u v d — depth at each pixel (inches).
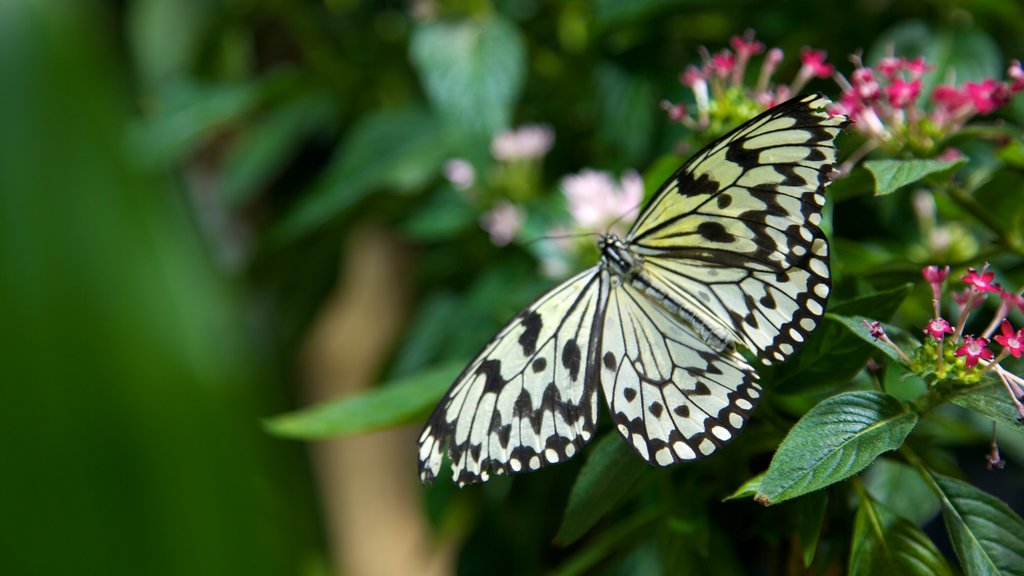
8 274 34.5
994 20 35.3
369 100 39.7
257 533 35.3
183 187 38.8
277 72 40.5
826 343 29.6
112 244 35.2
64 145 35.2
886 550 29.3
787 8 35.4
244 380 36.0
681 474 30.9
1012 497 35.4
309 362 51.2
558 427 29.5
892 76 30.6
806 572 30.4
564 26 36.9
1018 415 28.7
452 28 36.0
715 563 31.0
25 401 34.3
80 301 34.8
